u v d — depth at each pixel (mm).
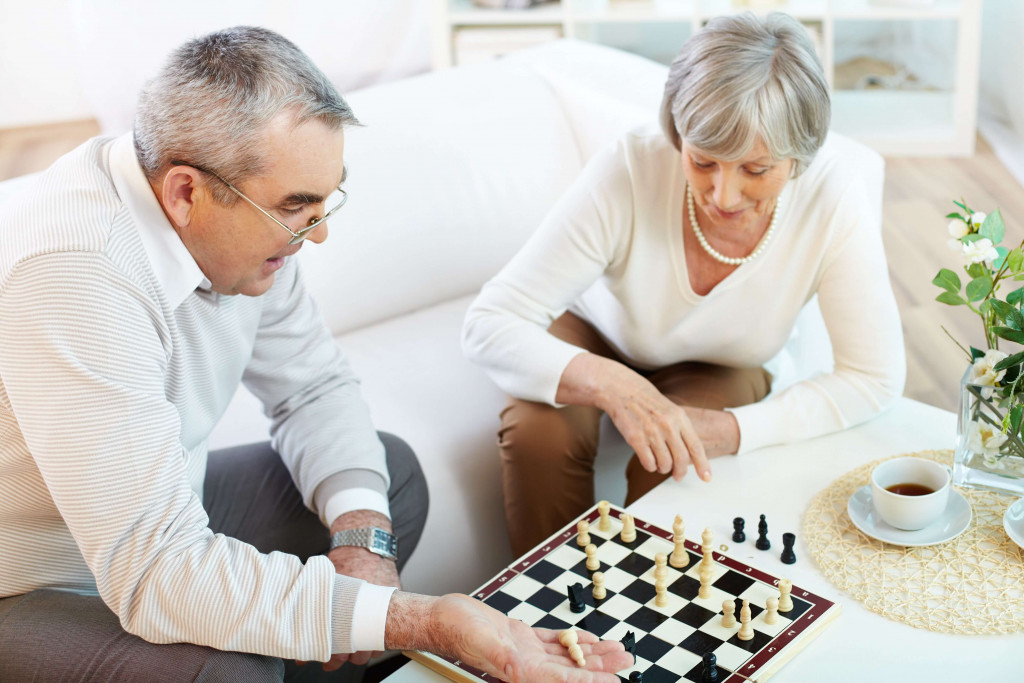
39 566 1346
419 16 4383
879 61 4312
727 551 1384
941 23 4121
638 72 2465
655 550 1396
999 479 1400
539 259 1749
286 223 1264
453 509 1887
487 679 1202
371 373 2121
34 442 1195
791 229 1675
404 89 2402
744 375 1893
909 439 1595
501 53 4121
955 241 1385
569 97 2461
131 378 1217
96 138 1360
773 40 1447
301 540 1673
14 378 1190
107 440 1190
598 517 1493
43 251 1187
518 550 1872
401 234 2268
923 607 1261
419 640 1212
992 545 1350
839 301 1668
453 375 2111
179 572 1215
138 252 1257
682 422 1556
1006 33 3986
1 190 1963
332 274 2207
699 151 1497
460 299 2414
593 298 1916
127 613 1221
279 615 1223
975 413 1376
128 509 1204
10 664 1262
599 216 1714
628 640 1219
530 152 2410
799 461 1567
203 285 1381
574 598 1291
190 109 1184
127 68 3764
